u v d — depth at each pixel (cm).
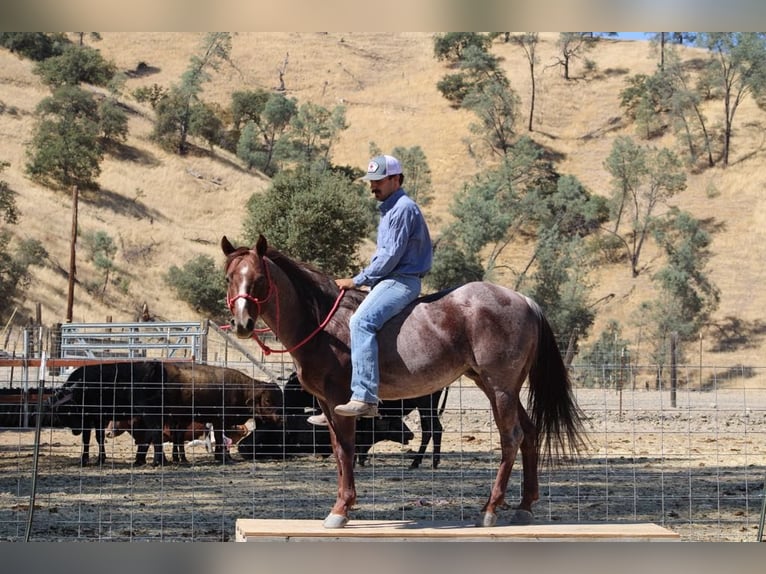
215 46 10012
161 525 1097
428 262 920
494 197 7762
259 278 871
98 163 7681
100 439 1716
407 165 8150
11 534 1066
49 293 6188
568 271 7200
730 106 8894
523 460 942
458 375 922
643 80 9438
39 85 8825
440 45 10112
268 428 1792
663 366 1384
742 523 1165
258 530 870
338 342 912
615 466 1631
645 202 7856
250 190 7831
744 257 7281
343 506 899
